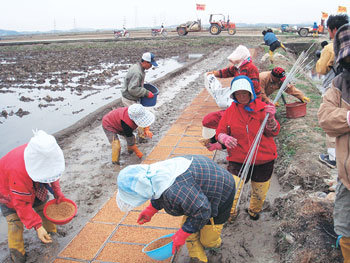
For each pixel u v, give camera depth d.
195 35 36.44
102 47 29.75
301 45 21.42
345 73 2.17
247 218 3.85
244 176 3.09
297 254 3.00
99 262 3.28
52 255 3.49
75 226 3.99
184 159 2.53
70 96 11.15
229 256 3.32
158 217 3.91
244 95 2.97
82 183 5.00
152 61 5.66
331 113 2.22
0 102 10.67
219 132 3.30
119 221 3.91
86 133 7.27
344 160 2.23
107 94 11.23
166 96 10.20
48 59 22.06
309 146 4.98
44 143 2.75
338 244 2.82
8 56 25.17
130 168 2.35
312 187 4.12
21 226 3.30
